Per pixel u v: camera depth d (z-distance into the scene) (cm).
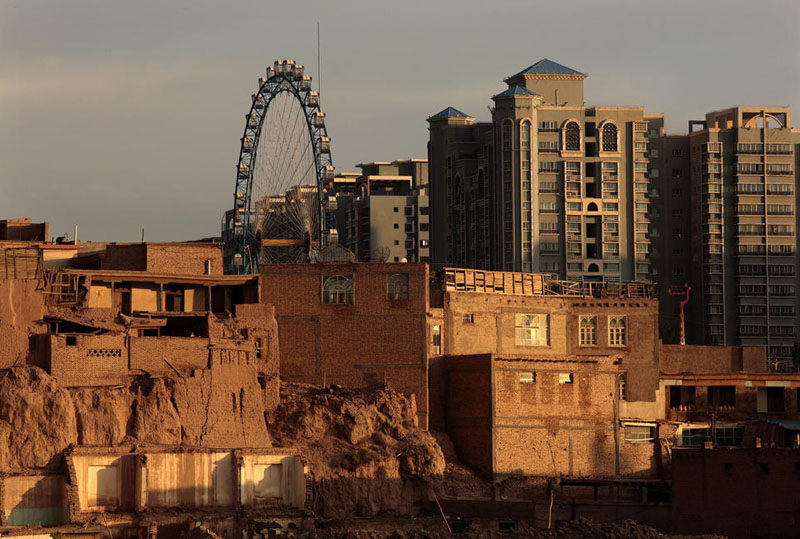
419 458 17838
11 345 16125
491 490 18300
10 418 15488
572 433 19188
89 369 16262
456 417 19212
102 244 19612
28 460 15400
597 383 19438
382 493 17475
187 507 15900
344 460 17350
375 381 19012
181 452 15912
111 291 17750
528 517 17712
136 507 15538
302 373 19025
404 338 19088
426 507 17738
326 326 19075
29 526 14650
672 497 17912
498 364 18862
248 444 17025
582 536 16025
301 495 16575
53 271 17025
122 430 16150
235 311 18200
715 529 17475
